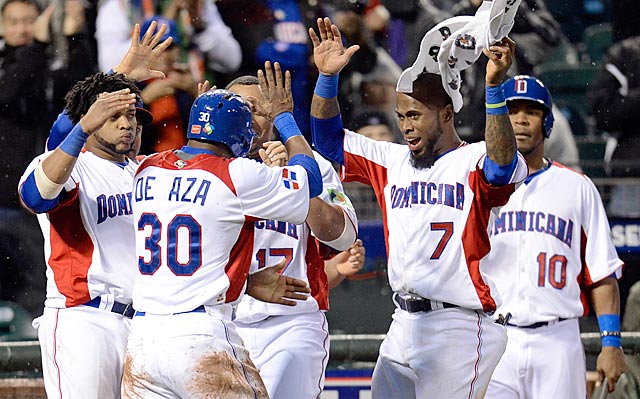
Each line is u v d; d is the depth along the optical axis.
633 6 36.75
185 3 32.94
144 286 17.11
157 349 16.72
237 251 17.22
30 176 18.38
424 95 19.30
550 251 22.42
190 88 32.78
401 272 19.64
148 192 17.20
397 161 20.06
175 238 16.91
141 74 20.97
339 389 25.19
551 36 36.62
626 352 25.42
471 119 32.91
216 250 16.95
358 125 33.75
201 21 33.03
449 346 19.31
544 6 37.62
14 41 33.19
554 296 22.31
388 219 19.97
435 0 36.06
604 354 22.77
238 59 33.84
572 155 32.97
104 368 19.23
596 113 34.66
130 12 33.38
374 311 30.81
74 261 19.36
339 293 30.91
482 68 32.94
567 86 36.41
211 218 16.89
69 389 19.12
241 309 20.00
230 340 17.02
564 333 22.39
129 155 20.56
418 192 19.50
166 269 16.92
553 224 22.52
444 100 19.42
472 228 19.20
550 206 22.58
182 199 16.94
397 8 35.97
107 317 19.38
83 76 33.44
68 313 19.36
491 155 18.23
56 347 19.33
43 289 32.03
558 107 36.41
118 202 19.59
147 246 17.11
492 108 17.91
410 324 19.70
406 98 19.39
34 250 32.19
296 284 18.03
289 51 34.25
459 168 19.34
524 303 22.25
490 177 18.53
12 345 24.86
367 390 25.17
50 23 33.38
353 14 34.22
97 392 19.19
